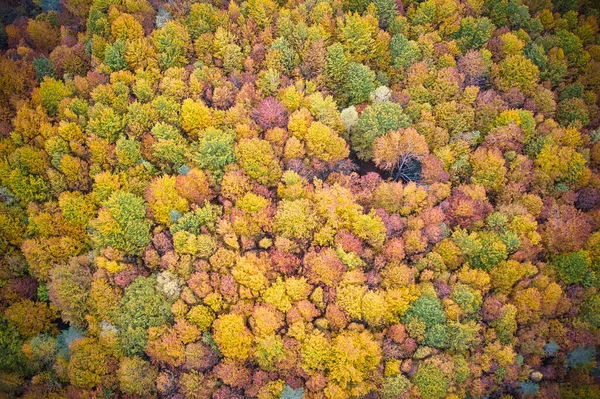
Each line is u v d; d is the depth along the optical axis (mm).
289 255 47062
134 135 52531
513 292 48094
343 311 45219
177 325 43719
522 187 52188
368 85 56500
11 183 49156
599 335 47625
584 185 53906
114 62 55000
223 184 49906
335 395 42344
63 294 45219
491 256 47906
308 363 43250
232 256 46312
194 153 51844
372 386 43125
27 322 46500
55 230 48625
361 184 51844
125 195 48062
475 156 53031
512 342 46594
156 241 47438
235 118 52875
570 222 49906
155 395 43625
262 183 51219
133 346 44719
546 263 49844
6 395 44719
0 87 54688
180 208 48719
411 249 48031
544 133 55219
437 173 51656
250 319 44656
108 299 45312
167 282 45438
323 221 49219
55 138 50625
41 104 53781
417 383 43281
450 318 45281
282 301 44750
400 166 53750
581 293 48750
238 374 43312
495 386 45562
